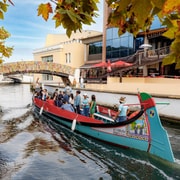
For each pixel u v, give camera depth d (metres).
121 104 10.24
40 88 22.67
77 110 13.98
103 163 8.15
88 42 36.00
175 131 12.01
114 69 23.28
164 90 15.60
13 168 7.58
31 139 11.13
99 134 10.64
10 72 32.62
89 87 23.94
